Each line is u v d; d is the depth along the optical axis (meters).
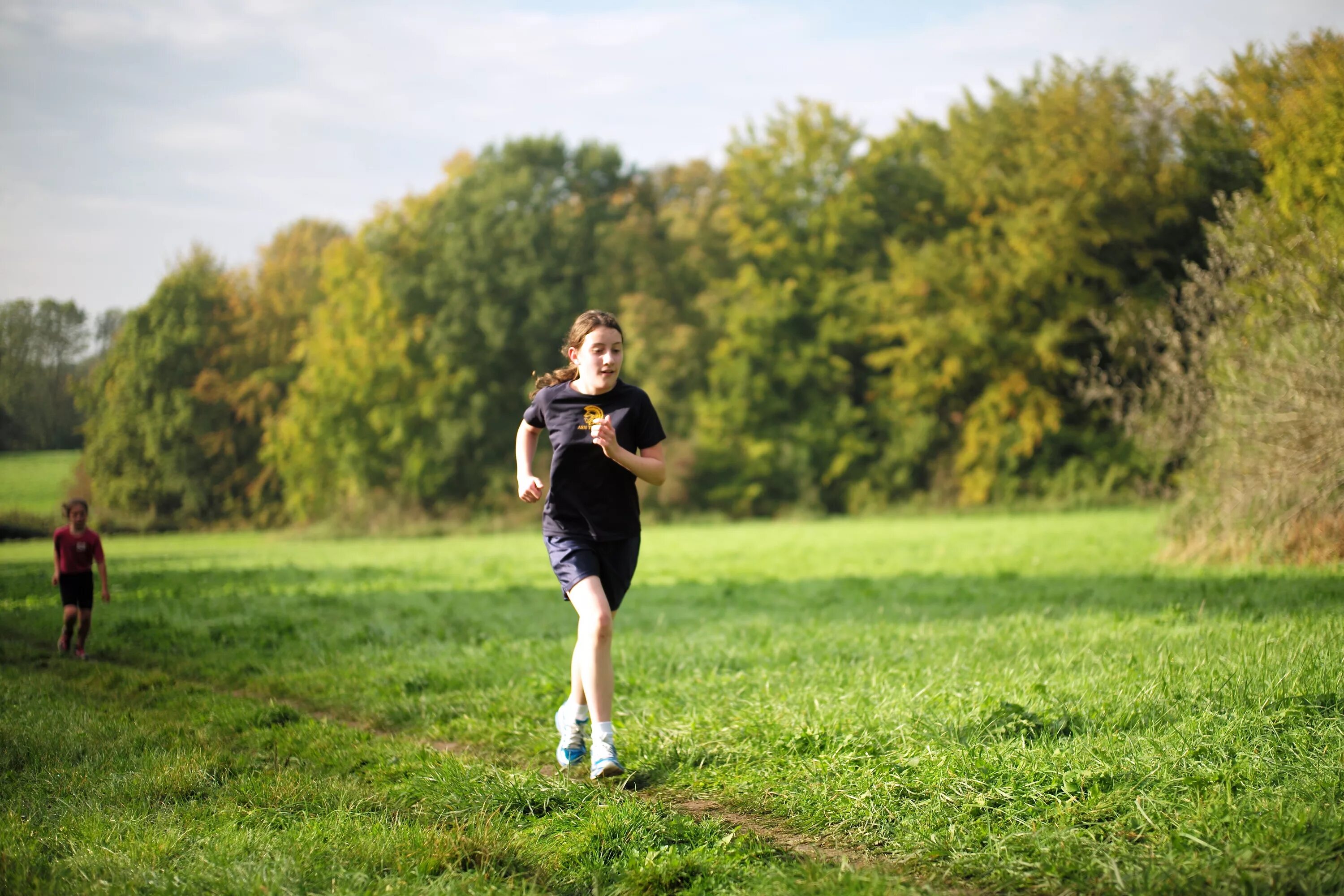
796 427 42.75
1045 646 6.45
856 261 44.81
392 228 48.81
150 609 11.90
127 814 3.59
